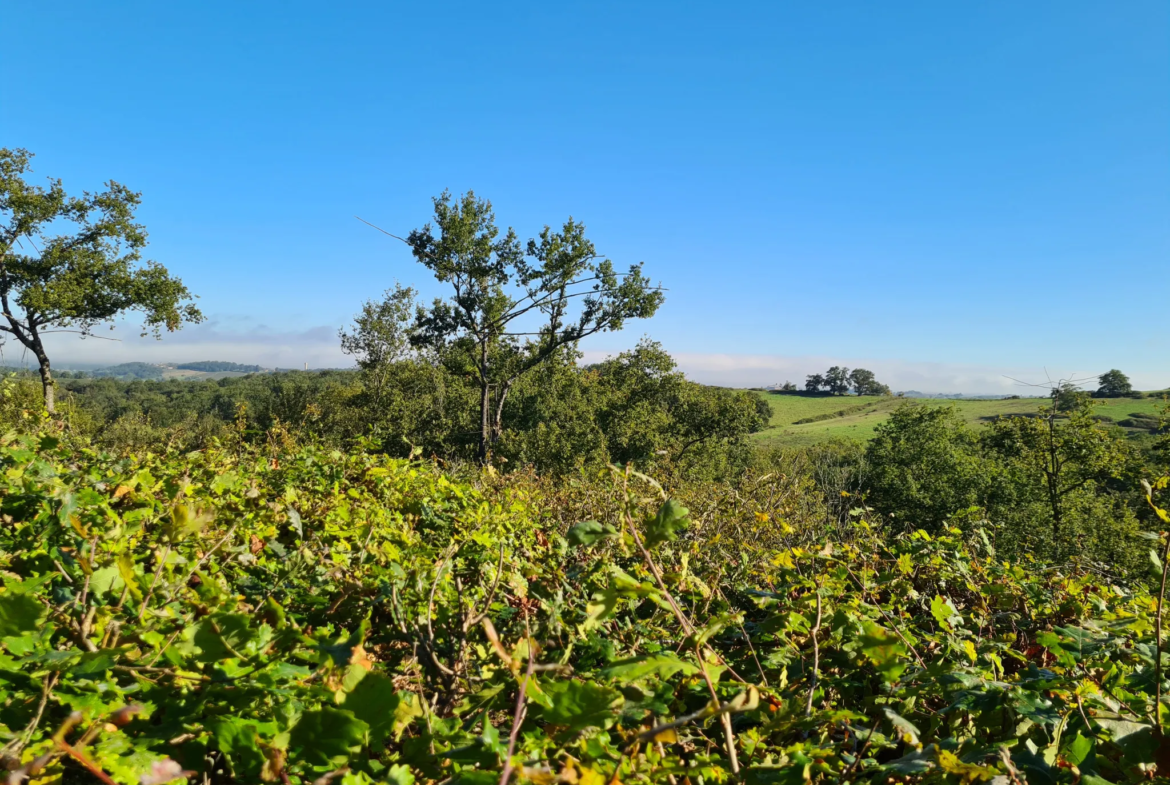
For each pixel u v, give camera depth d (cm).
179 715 118
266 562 233
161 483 291
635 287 3100
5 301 2595
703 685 168
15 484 243
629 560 306
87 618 135
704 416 3744
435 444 3641
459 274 3097
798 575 281
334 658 126
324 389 4894
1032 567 414
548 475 683
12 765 88
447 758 120
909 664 206
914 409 3209
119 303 2858
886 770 136
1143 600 270
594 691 116
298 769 116
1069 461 2633
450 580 236
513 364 3453
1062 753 147
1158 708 147
